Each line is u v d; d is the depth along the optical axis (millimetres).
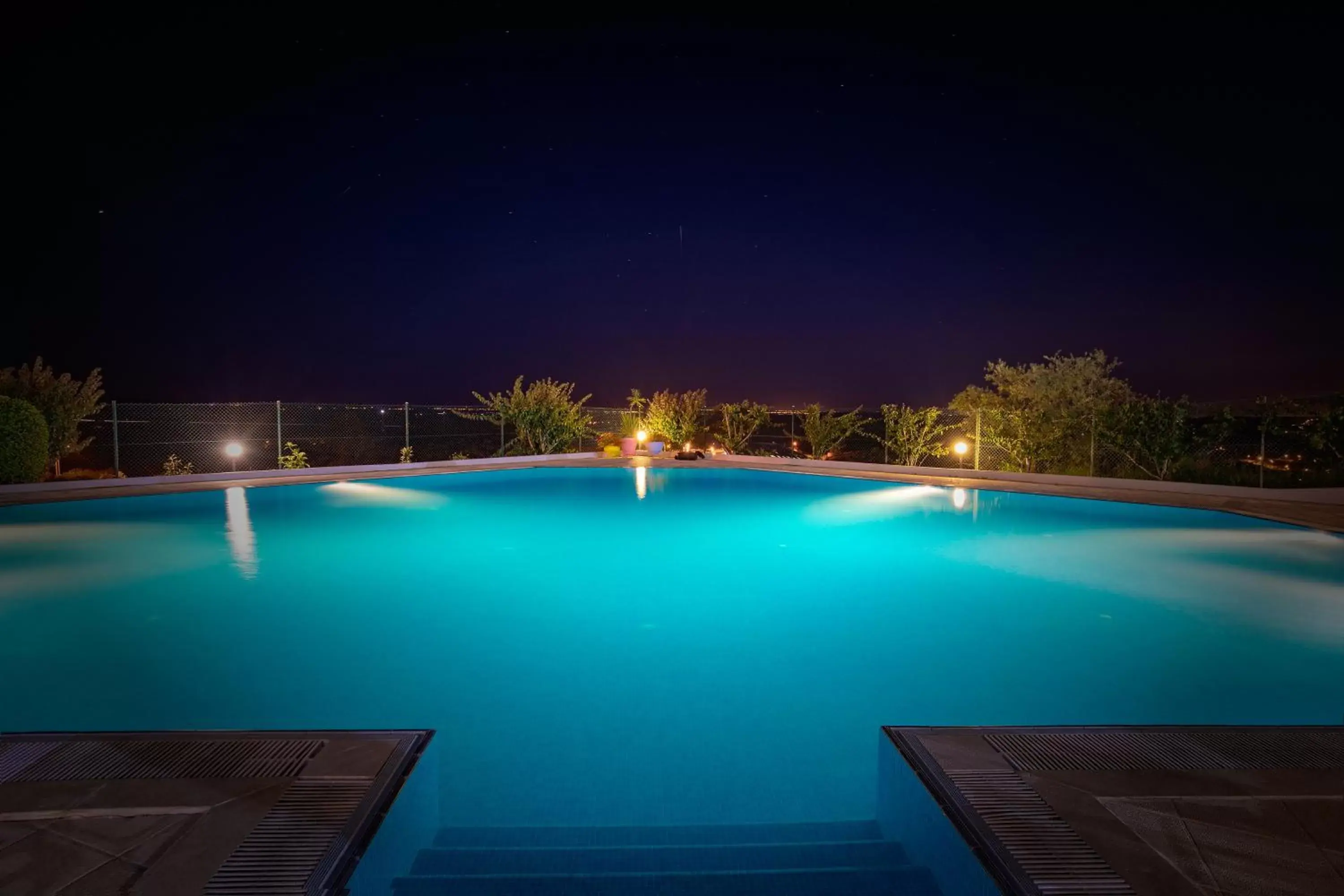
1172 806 1826
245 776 1942
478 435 15055
